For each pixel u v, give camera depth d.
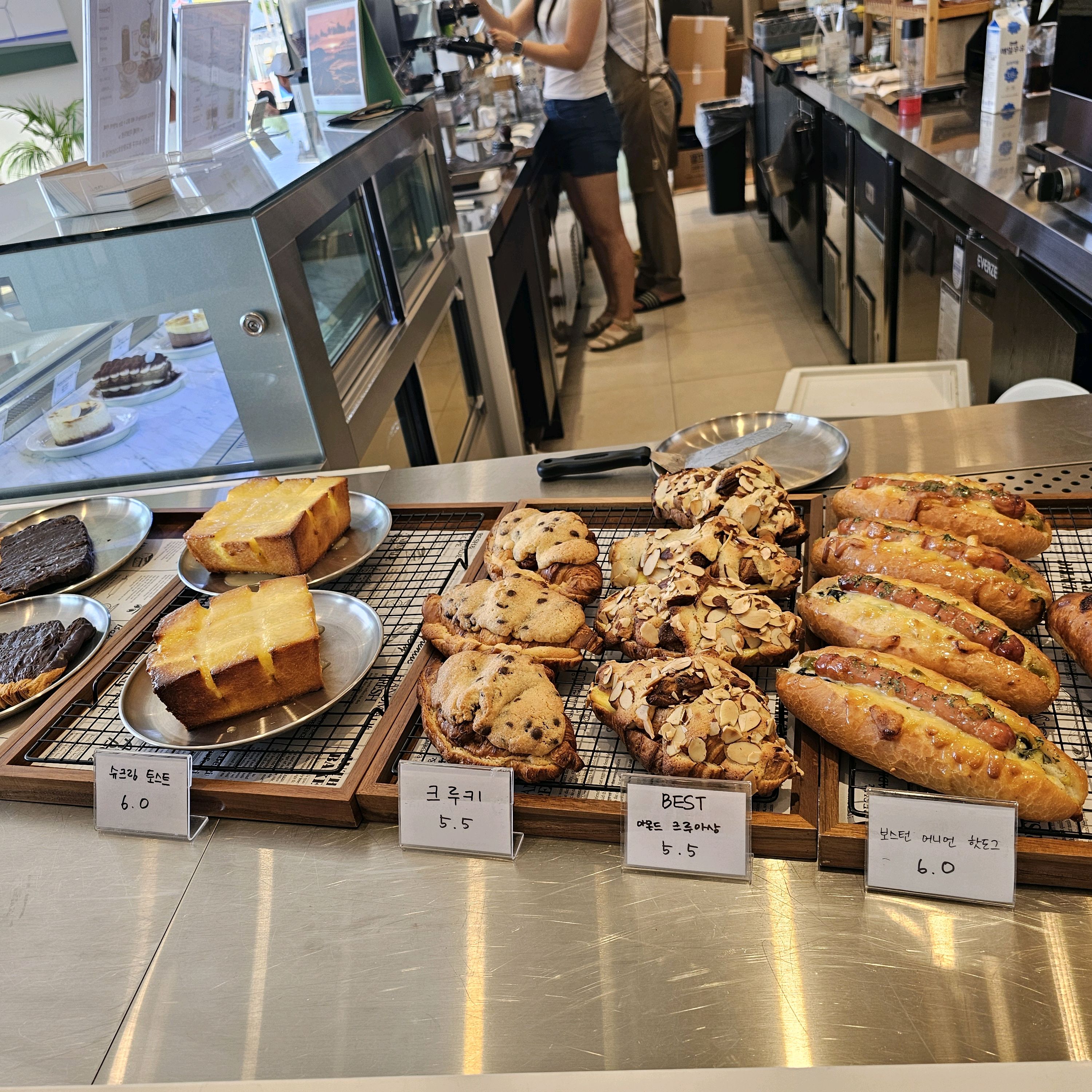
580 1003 0.67
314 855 0.83
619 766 0.84
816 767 0.81
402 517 1.31
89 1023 0.71
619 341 4.27
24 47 4.07
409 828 0.82
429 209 2.30
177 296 1.31
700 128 5.70
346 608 1.09
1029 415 1.34
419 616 1.09
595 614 1.05
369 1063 0.66
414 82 3.42
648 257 4.66
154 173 1.41
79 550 1.29
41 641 1.11
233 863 0.84
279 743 0.93
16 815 0.93
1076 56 1.69
